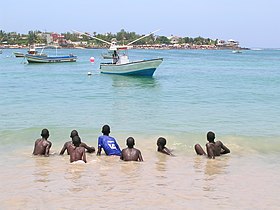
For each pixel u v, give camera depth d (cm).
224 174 1123
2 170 1131
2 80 4588
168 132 1750
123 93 3334
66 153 1375
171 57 14000
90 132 1744
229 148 1470
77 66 7631
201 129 1822
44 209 818
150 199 889
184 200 888
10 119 2030
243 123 1975
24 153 1361
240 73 6203
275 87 3925
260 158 1328
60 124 1912
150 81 4525
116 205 845
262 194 946
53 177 1059
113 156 1323
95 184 998
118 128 1836
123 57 4950
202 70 6925
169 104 2669
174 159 1303
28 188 959
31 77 5034
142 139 1609
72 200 873
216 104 2678
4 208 823
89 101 2805
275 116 2180
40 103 2667
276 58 14912
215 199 902
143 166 1199
